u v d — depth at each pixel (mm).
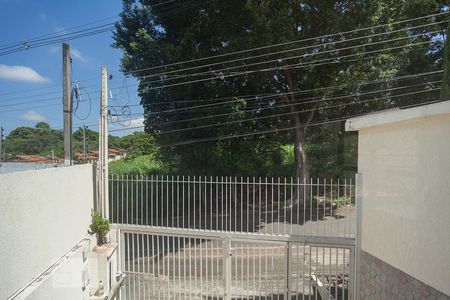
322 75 14570
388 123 4316
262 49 12938
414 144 3926
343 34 13102
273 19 12594
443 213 3381
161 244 9102
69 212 6535
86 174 7820
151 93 14422
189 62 13742
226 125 14414
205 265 8914
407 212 4074
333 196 9602
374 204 5020
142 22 14820
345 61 13680
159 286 8477
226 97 14984
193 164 15797
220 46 14531
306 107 16234
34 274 4953
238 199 13195
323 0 12625
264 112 16266
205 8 14258
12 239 4375
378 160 4879
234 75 13961
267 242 7848
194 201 9203
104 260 7418
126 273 8758
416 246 3867
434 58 15367
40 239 5188
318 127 18297
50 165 9047
